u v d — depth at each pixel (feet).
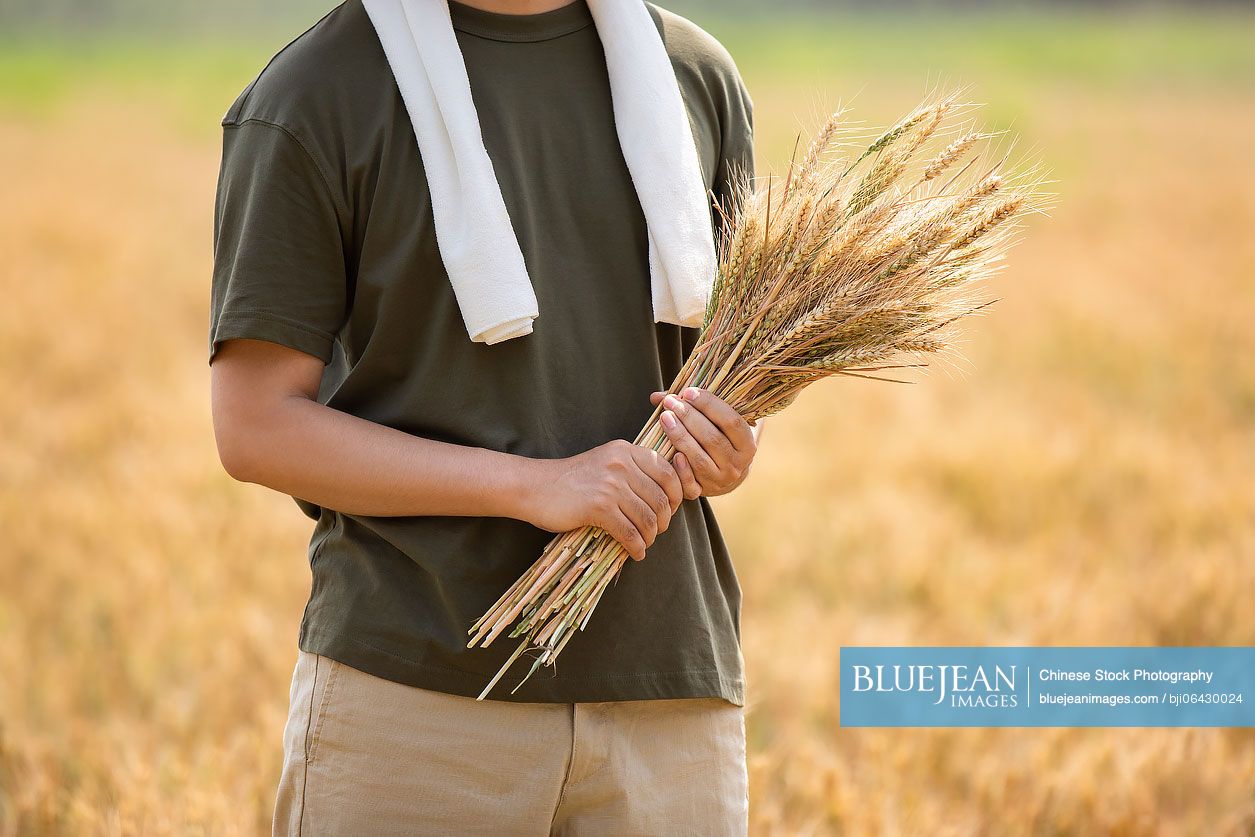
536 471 12.10
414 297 12.40
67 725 26.35
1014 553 37.65
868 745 25.68
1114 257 92.79
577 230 12.84
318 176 12.15
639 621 12.73
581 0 13.19
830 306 12.55
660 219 12.69
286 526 38.88
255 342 12.27
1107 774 24.61
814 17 414.82
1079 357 65.72
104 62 298.56
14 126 190.19
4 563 35.76
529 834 12.55
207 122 198.39
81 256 94.22
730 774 13.48
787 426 54.08
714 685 13.04
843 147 13.58
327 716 12.67
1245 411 56.65
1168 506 41.52
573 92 12.96
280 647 29.60
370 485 12.12
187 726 26.12
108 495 41.75
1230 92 240.94
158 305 78.48
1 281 82.28
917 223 12.66
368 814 12.53
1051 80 251.39
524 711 12.51
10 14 415.85
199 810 20.86
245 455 12.26
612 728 12.77
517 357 12.45
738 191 14.29
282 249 12.14
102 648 30.66
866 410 56.49
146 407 53.06
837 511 40.86
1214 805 23.95
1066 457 45.68
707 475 12.48
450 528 12.51
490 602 12.46
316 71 12.27
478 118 12.51
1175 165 145.38
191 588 33.94
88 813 21.67
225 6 458.91
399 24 12.35
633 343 13.03
